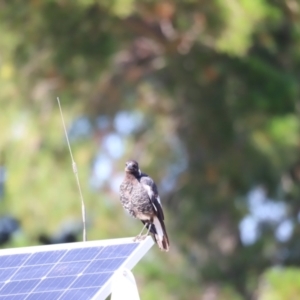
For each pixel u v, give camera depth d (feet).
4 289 25.21
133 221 59.62
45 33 57.06
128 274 24.49
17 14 56.39
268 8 54.03
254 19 53.47
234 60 57.72
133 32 59.72
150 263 58.95
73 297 23.95
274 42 58.65
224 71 58.08
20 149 60.29
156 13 53.83
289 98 56.34
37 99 59.82
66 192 59.36
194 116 60.13
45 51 58.29
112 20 56.75
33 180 60.03
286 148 55.93
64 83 59.26
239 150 59.00
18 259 26.55
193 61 59.77
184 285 58.65
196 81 59.67
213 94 59.21
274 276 51.39
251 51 60.13
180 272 59.52
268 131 55.42
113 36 58.03
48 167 59.98
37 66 59.00
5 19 57.00
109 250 25.63
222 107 58.80
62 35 57.00
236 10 53.11
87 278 24.63
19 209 60.13
